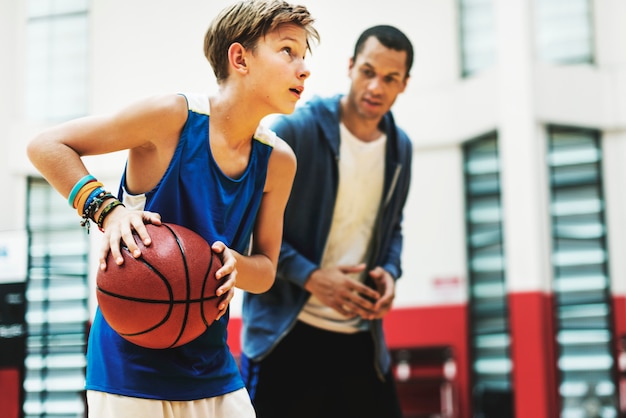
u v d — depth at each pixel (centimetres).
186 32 880
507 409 817
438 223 896
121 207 209
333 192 341
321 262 342
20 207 899
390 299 339
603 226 860
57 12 942
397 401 358
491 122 867
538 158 844
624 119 866
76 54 934
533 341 817
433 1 916
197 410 219
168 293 200
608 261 854
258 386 337
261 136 233
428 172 907
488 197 883
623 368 825
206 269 205
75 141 213
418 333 877
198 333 208
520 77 848
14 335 490
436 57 913
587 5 888
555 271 862
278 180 243
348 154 345
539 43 889
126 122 213
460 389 852
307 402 337
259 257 242
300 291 336
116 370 211
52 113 927
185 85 874
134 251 199
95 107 909
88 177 211
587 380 838
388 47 332
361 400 346
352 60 346
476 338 871
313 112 341
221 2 874
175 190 220
